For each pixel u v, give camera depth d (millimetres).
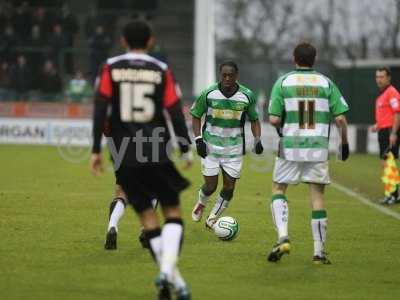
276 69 120750
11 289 29281
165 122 27766
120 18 125688
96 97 27219
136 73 27328
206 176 42906
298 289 30203
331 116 36000
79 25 125812
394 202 57594
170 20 126812
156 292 29281
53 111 114625
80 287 29844
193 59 125250
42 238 39812
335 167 90875
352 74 118750
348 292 29906
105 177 71875
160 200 27484
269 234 42406
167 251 26344
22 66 116562
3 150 102812
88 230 42500
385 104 58844
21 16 121688
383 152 59156
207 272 32844
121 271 32625
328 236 42375
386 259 36250
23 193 58562
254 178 73875
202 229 43844
